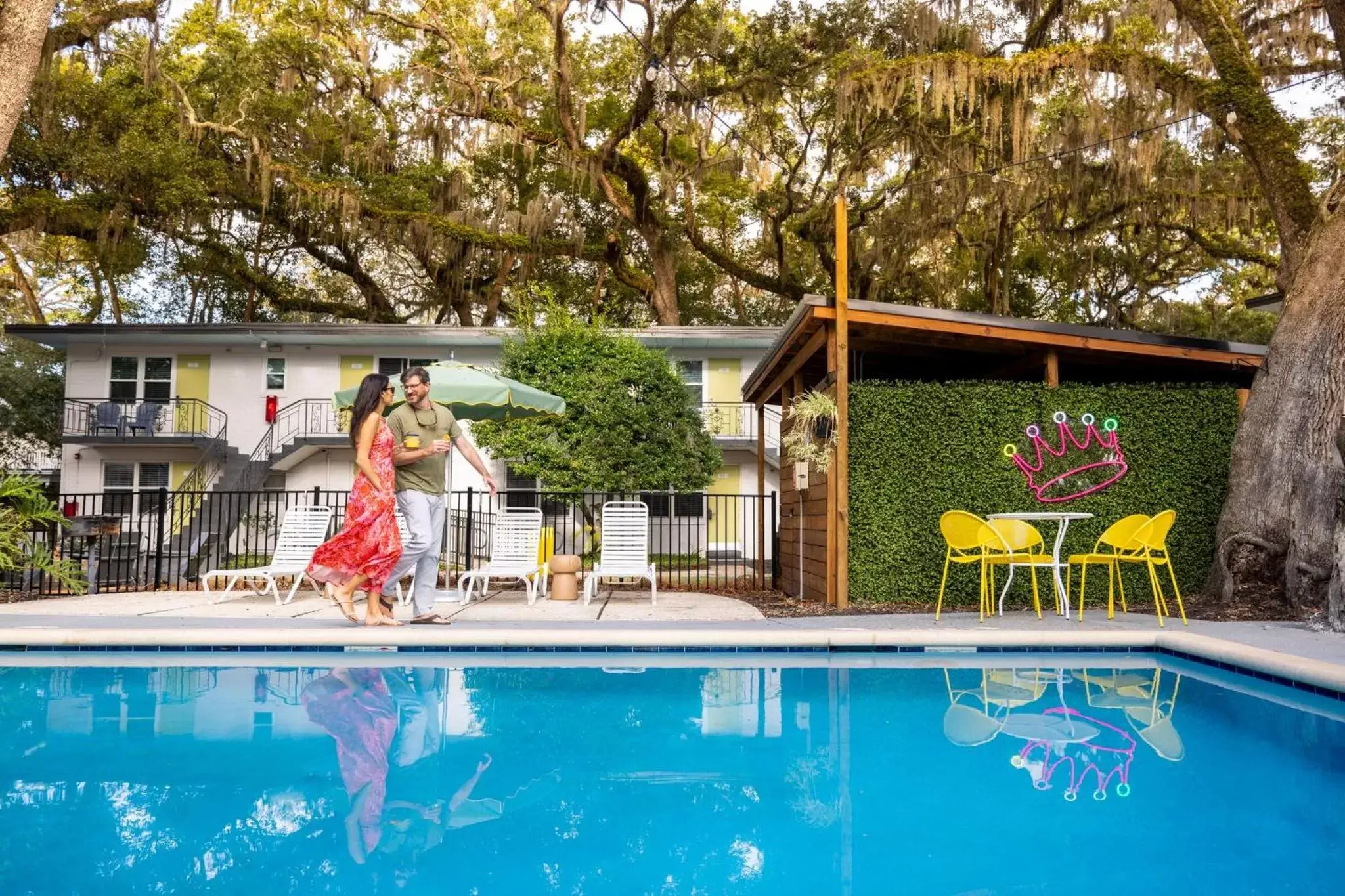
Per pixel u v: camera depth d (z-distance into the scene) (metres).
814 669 4.88
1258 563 7.37
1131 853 2.02
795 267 24.42
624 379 14.08
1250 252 18.17
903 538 7.56
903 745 3.13
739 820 2.28
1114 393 7.86
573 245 20.33
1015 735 3.30
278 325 17.69
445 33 19.14
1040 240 20.83
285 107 18.98
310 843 2.06
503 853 2.02
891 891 1.78
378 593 5.79
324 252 23.17
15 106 9.27
